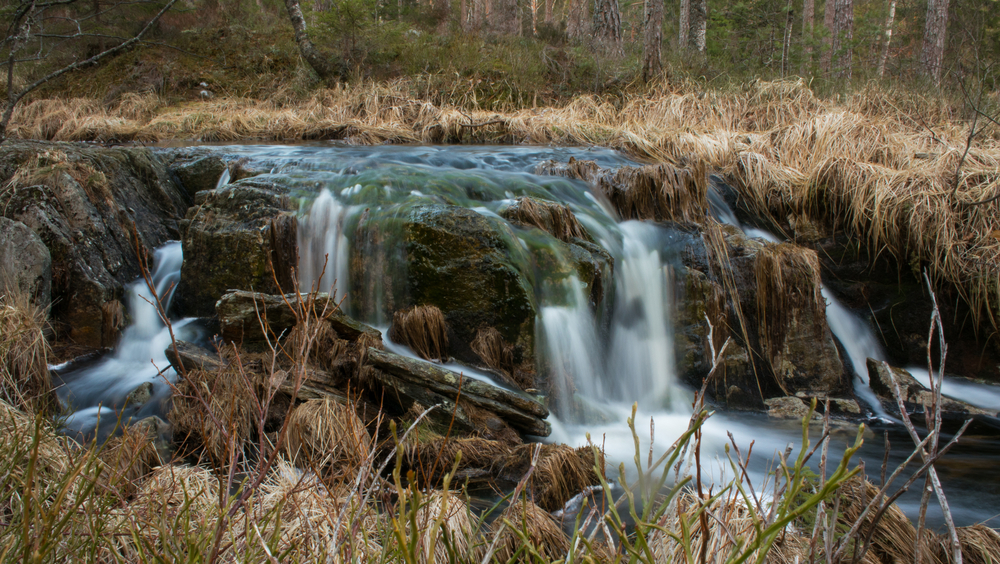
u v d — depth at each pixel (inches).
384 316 211.6
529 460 145.5
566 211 232.7
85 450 113.7
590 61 523.2
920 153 299.1
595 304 220.1
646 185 258.4
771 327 232.2
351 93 507.8
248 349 182.4
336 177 245.6
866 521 104.1
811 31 579.8
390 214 212.2
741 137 366.9
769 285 232.4
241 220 222.1
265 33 629.9
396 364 166.9
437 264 203.3
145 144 419.5
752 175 292.0
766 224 284.0
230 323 181.2
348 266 216.7
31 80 558.6
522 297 197.9
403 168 267.9
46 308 177.5
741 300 236.2
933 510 147.3
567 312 209.3
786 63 526.6
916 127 354.6
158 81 556.7
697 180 263.3
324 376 170.4
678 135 378.9
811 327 230.4
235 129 460.1
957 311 245.0
